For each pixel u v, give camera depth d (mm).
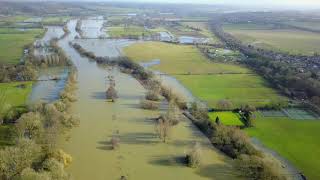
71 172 146375
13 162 134625
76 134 179250
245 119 198750
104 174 145750
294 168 155000
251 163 148625
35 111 190250
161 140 175750
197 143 170750
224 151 166875
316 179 147250
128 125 191375
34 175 126562
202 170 151000
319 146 175000
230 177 146250
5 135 171500
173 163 155625
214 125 184000
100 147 167125
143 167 151875
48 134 164875
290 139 181750
